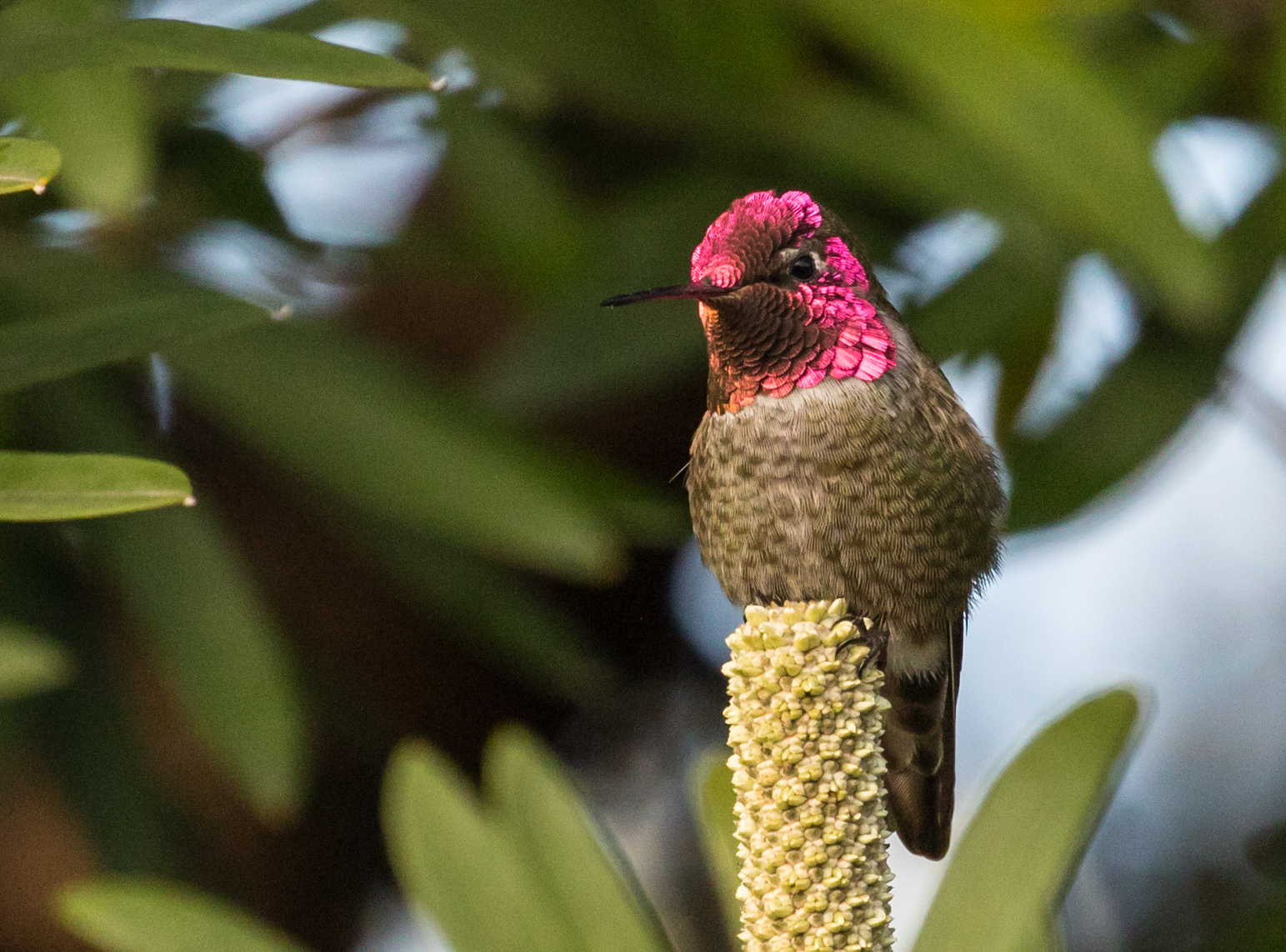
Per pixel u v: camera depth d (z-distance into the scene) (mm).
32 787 2900
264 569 2910
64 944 2900
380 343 2920
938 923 2748
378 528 2852
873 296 2820
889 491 2812
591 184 2900
